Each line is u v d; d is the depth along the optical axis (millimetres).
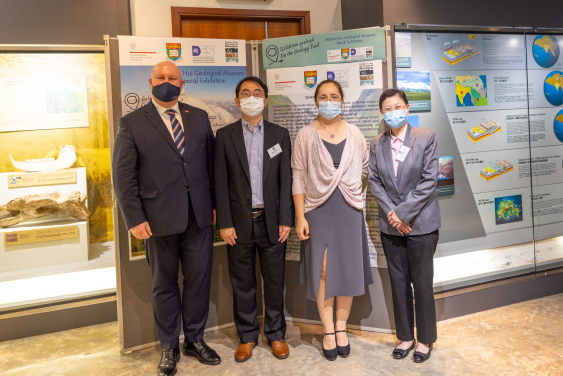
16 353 2262
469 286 2574
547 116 3008
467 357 2037
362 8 2900
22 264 2873
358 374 1917
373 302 2398
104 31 2732
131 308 2258
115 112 2201
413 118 2658
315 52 2367
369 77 2318
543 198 3041
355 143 2062
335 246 2018
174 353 2041
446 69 2707
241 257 2072
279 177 2062
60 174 2955
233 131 2037
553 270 2826
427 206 1960
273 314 2135
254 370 1987
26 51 2578
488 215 2912
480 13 2713
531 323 2396
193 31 3387
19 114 2807
